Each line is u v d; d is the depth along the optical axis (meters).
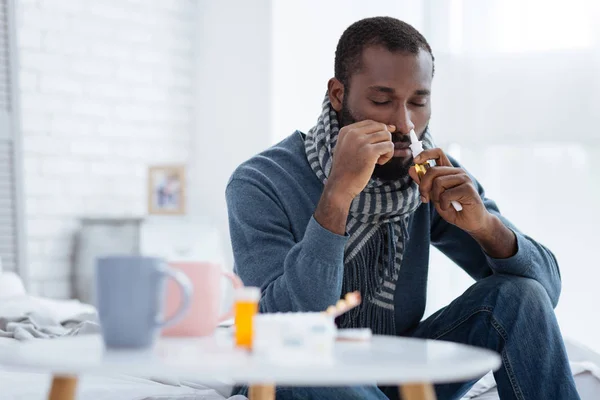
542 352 1.74
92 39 4.71
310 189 2.00
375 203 1.93
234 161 4.92
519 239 1.87
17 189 4.36
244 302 1.16
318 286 1.57
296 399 1.53
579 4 3.36
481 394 2.23
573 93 3.37
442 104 3.76
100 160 4.73
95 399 1.73
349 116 1.95
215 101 5.00
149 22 4.92
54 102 4.57
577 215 3.40
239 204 1.95
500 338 1.76
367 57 1.89
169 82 5.00
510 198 3.59
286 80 4.71
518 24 3.54
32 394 1.77
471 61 3.67
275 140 4.75
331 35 4.49
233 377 0.97
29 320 2.51
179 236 4.63
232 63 4.92
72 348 1.16
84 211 4.66
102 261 1.13
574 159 3.41
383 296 1.98
